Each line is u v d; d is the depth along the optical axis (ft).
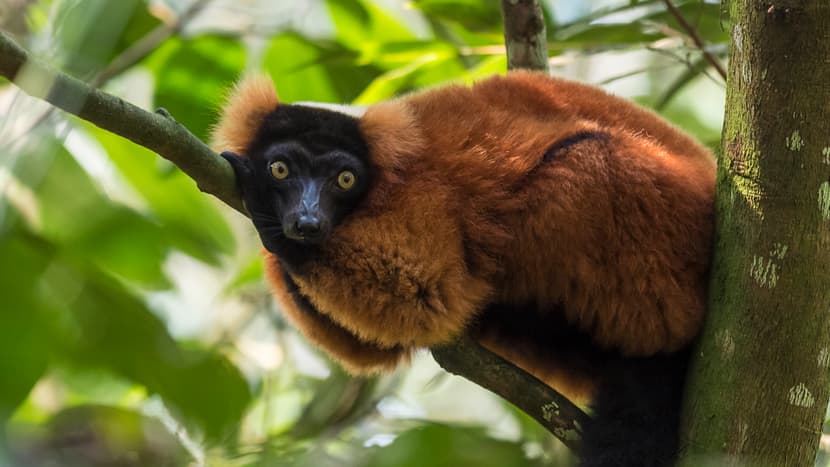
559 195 24.08
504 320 26.50
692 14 37.32
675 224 23.70
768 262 20.76
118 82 39.11
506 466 26.17
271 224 25.18
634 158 23.99
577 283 24.59
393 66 39.27
